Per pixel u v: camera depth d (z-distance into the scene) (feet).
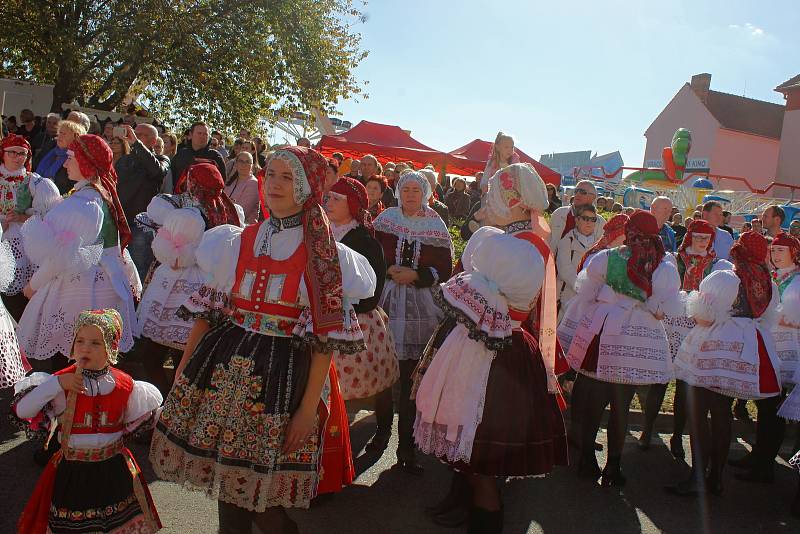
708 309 14.76
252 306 8.25
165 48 60.64
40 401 9.14
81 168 13.82
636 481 15.20
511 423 10.16
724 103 136.77
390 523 12.01
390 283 14.90
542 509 13.37
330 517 12.09
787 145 116.78
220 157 24.47
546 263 10.89
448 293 10.25
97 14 60.34
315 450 8.28
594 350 14.35
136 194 21.81
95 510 9.20
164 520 11.34
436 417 10.52
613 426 14.55
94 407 9.25
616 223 16.44
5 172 17.51
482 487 10.34
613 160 136.98
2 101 59.52
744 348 14.46
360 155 59.52
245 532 8.27
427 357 11.76
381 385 13.48
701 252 19.45
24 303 17.89
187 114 64.95
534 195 10.53
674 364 15.58
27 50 60.90
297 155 8.18
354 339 8.20
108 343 9.38
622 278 14.20
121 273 14.74
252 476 7.79
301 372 8.16
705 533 12.89
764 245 14.96
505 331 10.07
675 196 74.43
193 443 7.95
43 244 13.02
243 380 7.95
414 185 15.14
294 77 66.33
